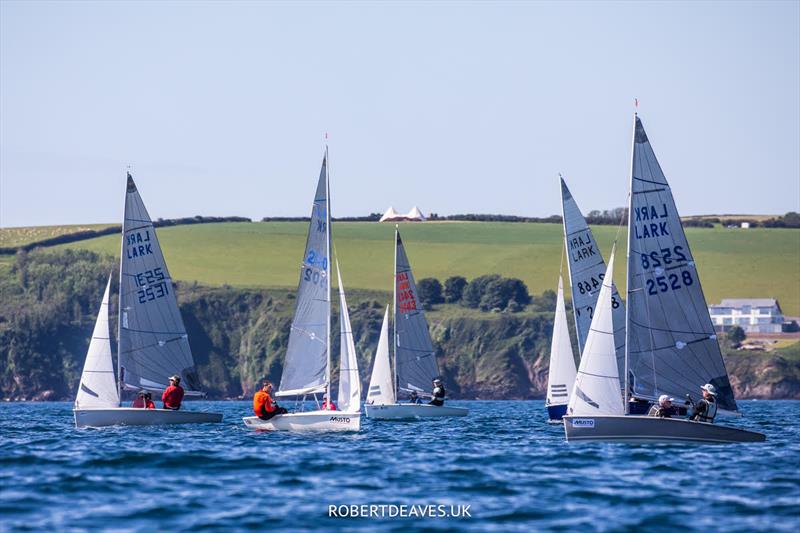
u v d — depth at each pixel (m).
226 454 129.25
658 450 130.88
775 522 85.12
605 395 131.75
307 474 112.12
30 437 159.12
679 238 137.62
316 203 170.00
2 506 91.19
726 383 138.00
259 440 151.50
